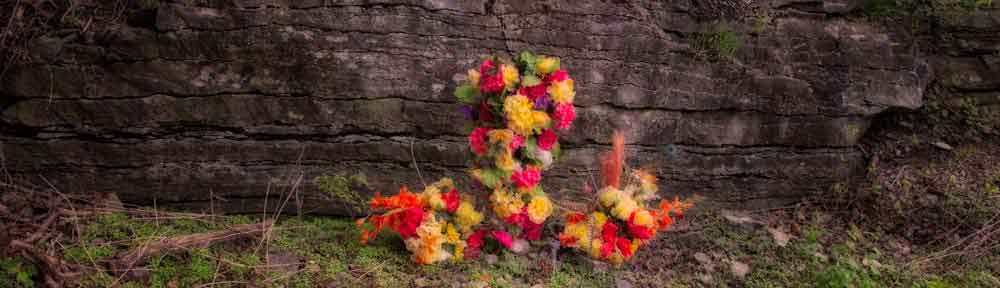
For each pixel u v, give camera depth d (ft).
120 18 11.76
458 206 11.03
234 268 10.37
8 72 11.31
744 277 11.39
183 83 11.55
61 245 10.58
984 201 13.14
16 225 10.73
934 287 11.17
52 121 11.49
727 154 13.53
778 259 11.98
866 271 11.56
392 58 11.95
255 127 11.88
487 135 10.39
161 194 11.96
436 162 12.46
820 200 13.96
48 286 9.63
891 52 14.01
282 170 12.13
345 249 11.18
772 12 13.78
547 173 12.89
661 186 13.38
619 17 12.80
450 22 12.16
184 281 10.03
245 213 12.28
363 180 12.21
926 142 14.67
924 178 13.78
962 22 14.93
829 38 13.80
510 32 12.39
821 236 12.87
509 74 10.05
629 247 10.95
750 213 13.75
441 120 12.28
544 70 10.18
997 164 14.07
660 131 13.12
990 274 11.75
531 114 10.09
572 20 12.60
